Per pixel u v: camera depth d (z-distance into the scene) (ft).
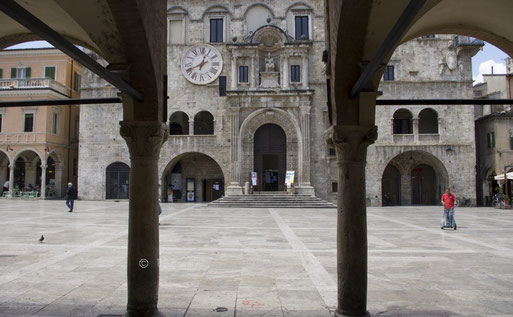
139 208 24.62
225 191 138.41
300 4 143.64
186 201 151.33
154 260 24.79
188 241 54.85
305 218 88.94
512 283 34.04
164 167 141.18
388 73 142.41
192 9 145.48
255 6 144.46
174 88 143.54
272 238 57.67
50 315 25.59
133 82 24.75
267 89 138.31
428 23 29.84
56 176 161.68
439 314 26.17
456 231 67.72
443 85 140.67
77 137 175.01
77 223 75.41
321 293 30.58
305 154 135.85
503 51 32.83
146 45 23.68
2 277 34.99
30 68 163.94
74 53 16.63
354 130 24.93
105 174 144.66
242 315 25.71
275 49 141.79
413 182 151.43
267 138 141.28
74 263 40.50
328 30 28.22
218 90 142.31
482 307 27.68
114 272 36.78
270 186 140.77
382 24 23.18
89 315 25.61
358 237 24.50
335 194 136.56
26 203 132.67
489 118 149.07
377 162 139.03
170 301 28.48
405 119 147.64
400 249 49.73
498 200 132.36
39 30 14.70
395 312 26.53
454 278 35.63
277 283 33.40
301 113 136.98
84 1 21.76
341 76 25.14
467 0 26.84
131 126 24.81
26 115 153.58
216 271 37.50
